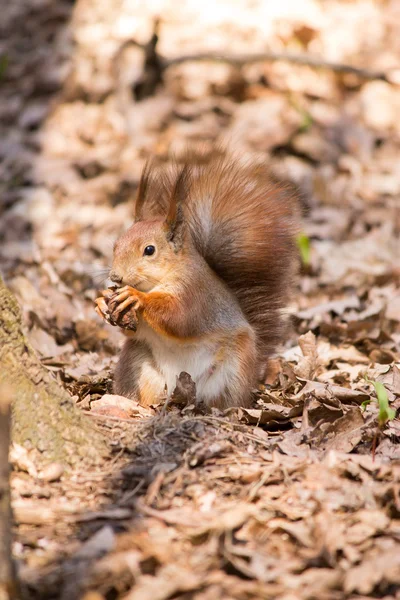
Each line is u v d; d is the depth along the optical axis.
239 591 5.64
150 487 6.79
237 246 9.45
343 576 5.79
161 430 7.73
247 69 20.05
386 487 6.73
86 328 11.72
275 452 7.38
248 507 6.56
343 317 12.48
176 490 6.87
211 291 9.05
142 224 9.09
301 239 12.66
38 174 17.50
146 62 19.53
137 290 8.80
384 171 17.66
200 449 7.35
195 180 9.77
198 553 6.03
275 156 17.48
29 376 7.17
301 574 5.90
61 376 9.99
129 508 6.62
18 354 7.12
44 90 20.36
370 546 6.19
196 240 9.40
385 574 5.81
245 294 9.66
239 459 7.31
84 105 19.42
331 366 10.77
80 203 16.70
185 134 18.14
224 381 8.84
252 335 9.16
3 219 16.19
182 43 21.23
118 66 20.17
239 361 8.90
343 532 6.32
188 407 8.35
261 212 9.57
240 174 9.92
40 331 11.70
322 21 22.28
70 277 14.05
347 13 22.83
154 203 9.87
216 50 20.72
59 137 18.64
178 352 8.92
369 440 7.81
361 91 20.12
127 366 9.11
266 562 5.95
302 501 6.68
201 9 22.42
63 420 7.25
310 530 6.29
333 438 7.86
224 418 8.26
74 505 6.69
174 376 8.92
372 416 8.21
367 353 11.31
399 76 19.27
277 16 22.00
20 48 22.27
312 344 10.06
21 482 6.93
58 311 12.53
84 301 13.32
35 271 14.23
